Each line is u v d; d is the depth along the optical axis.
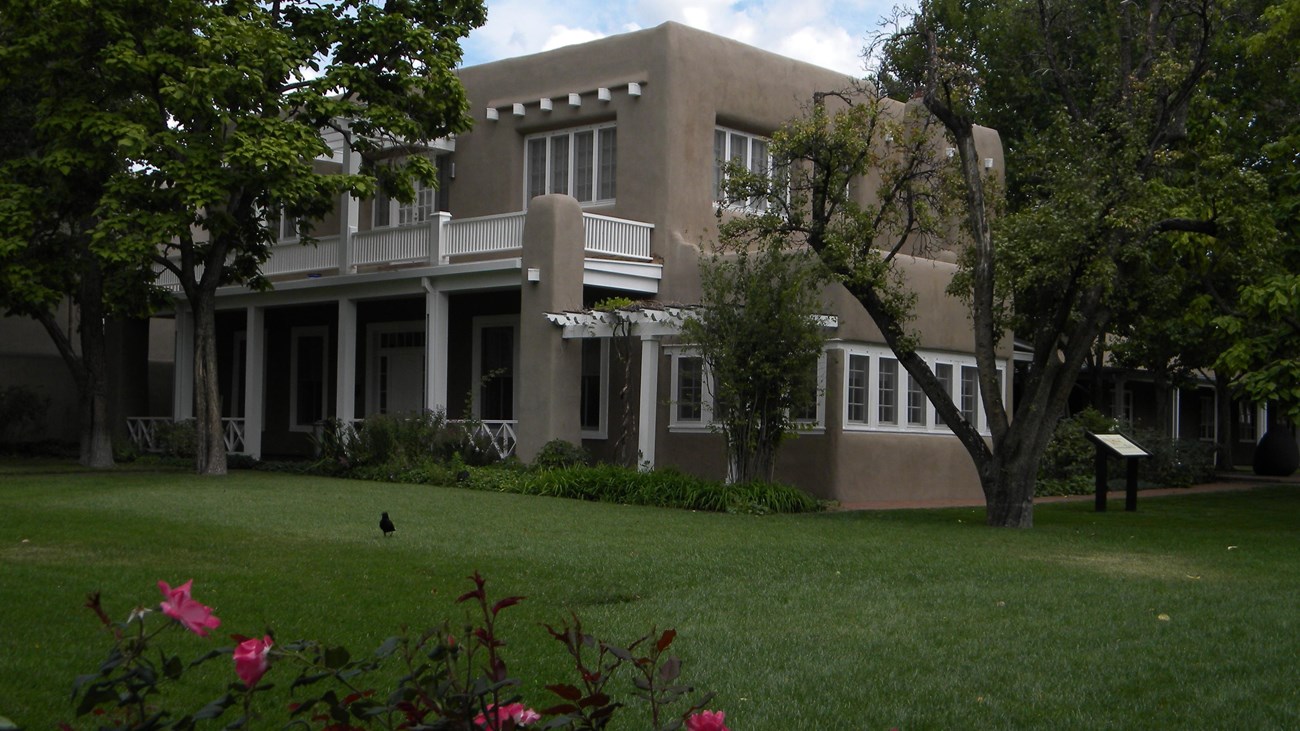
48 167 18.28
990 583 9.91
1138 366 27.88
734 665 6.97
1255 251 15.09
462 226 20.73
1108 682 6.76
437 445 20.16
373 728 5.37
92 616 7.45
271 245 24.05
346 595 8.52
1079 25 18.81
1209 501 20.56
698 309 17.31
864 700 6.30
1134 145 14.78
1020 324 15.80
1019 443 15.22
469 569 9.83
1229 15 17.25
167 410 31.66
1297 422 14.80
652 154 20.73
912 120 18.62
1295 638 7.94
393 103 19.75
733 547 11.77
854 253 15.65
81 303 22.47
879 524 14.85
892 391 19.72
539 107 22.25
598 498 17.09
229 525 12.31
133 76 18.00
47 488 16.39
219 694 5.98
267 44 18.17
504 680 3.25
